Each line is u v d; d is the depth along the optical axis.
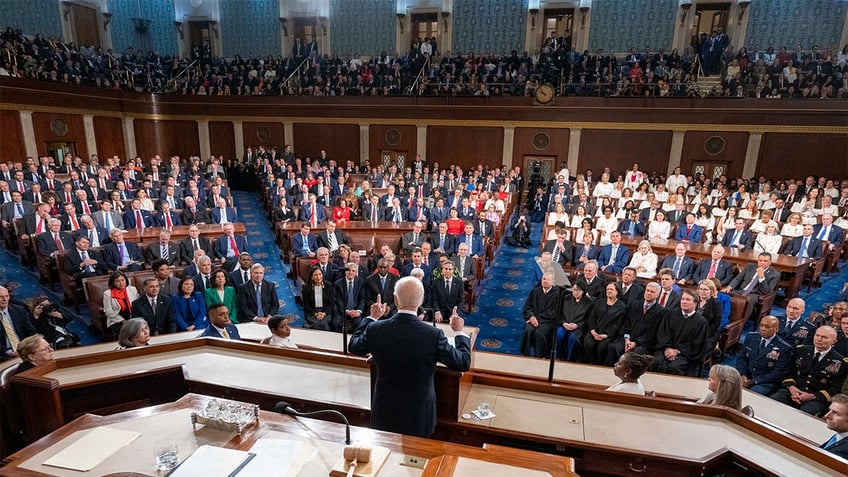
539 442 2.58
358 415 2.79
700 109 15.20
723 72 16.31
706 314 5.58
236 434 2.09
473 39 19.45
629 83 16.02
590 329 5.86
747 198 12.78
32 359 3.22
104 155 17.14
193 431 2.12
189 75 20.06
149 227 9.70
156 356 3.39
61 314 5.60
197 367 3.27
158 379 3.10
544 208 15.05
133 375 2.97
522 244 11.88
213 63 20.27
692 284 7.46
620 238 8.46
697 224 10.29
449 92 17.23
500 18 19.05
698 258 8.40
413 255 6.98
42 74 15.07
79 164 14.55
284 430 2.13
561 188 14.13
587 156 16.58
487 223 10.23
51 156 15.40
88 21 19.69
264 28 20.97
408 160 18.08
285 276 9.16
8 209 9.96
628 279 6.21
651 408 2.87
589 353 5.75
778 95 14.77
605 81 16.52
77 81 16.14
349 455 1.88
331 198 13.65
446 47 19.72
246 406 2.23
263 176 15.80
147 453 1.96
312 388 3.02
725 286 7.53
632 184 14.97
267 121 18.70
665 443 2.52
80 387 2.80
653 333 5.54
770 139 14.87
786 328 5.35
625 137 16.12
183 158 19.42
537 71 17.16
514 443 2.66
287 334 4.08
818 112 14.26
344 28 20.39
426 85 17.64
